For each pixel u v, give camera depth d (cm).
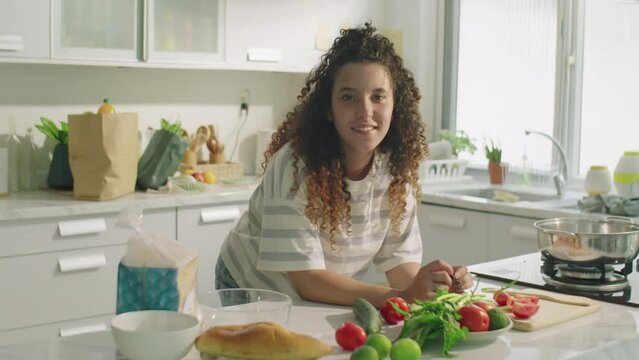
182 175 385
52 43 340
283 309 141
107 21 356
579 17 410
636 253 197
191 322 134
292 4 413
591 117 411
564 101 418
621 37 394
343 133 179
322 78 185
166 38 373
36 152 377
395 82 185
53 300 322
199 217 360
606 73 402
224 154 432
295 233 181
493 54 452
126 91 404
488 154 431
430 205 392
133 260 143
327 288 179
